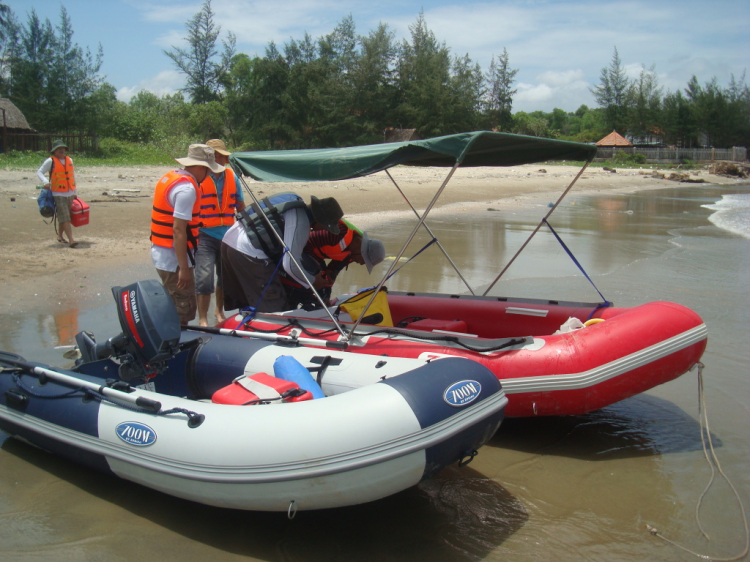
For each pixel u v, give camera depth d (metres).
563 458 3.39
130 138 36.25
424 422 2.46
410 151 3.25
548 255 9.47
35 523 2.68
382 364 3.23
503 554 2.52
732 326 5.68
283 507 2.46
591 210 17.36
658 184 34.25
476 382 2.71
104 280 7.05
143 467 2.67
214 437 2.51
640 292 6.98
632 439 3.61
